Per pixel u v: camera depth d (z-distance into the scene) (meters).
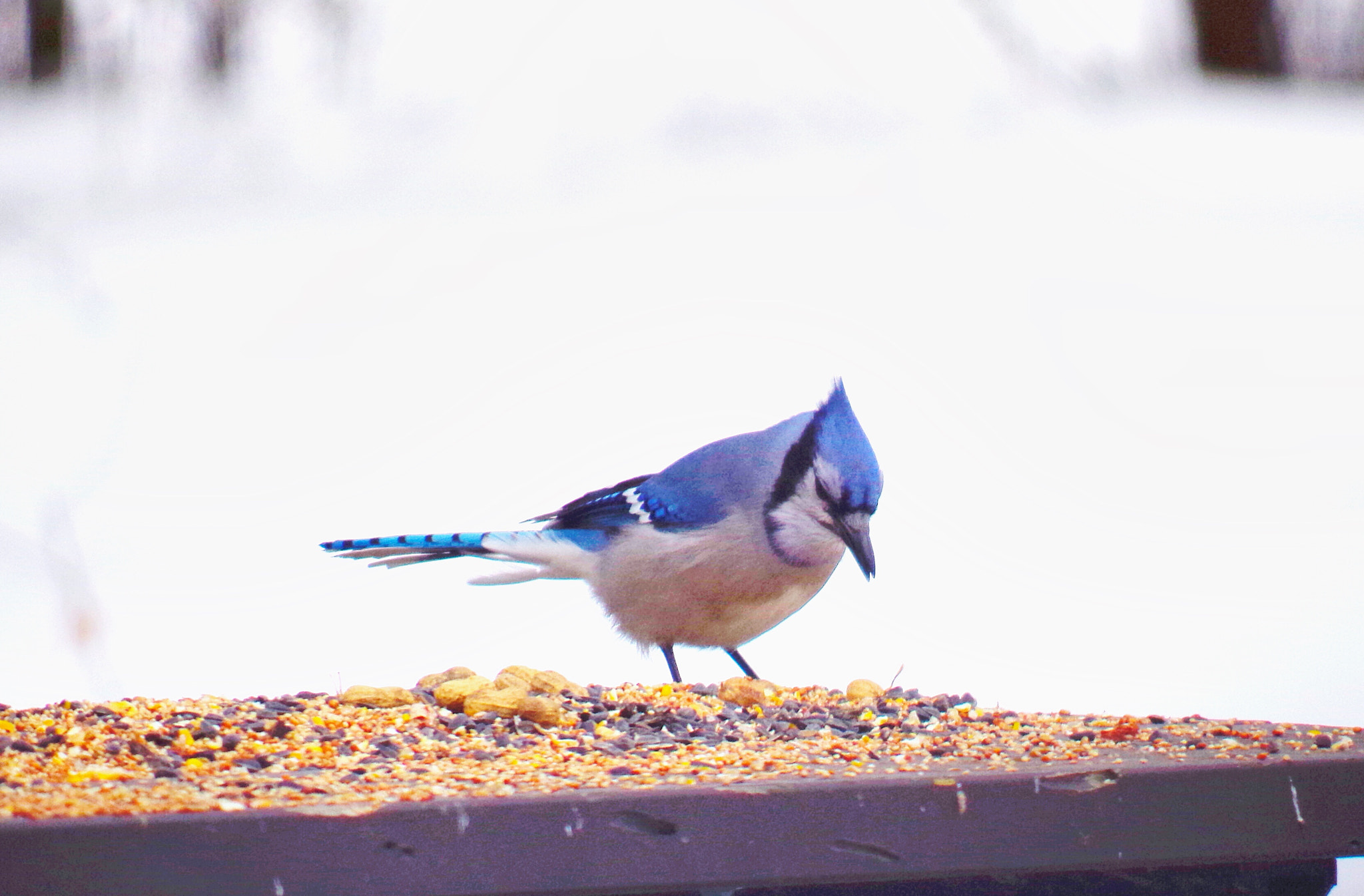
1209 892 5.40
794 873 4.68
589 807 4.57
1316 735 5.85
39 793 4.71
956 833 4.78
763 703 6.77
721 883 4.64
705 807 4.65
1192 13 15.80
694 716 6.28
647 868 4.60
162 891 4.29
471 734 5.89
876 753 5.52
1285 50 15.97
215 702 6.43
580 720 6.21
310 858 4.39
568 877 4.55
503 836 4.52
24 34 13.16
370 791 4.75
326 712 6.23
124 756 5.33
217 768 5.19
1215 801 4.93
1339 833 5.00
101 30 13.26
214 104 13.87
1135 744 5.61
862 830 4.73
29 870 4.22
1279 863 5.36
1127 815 4.88
